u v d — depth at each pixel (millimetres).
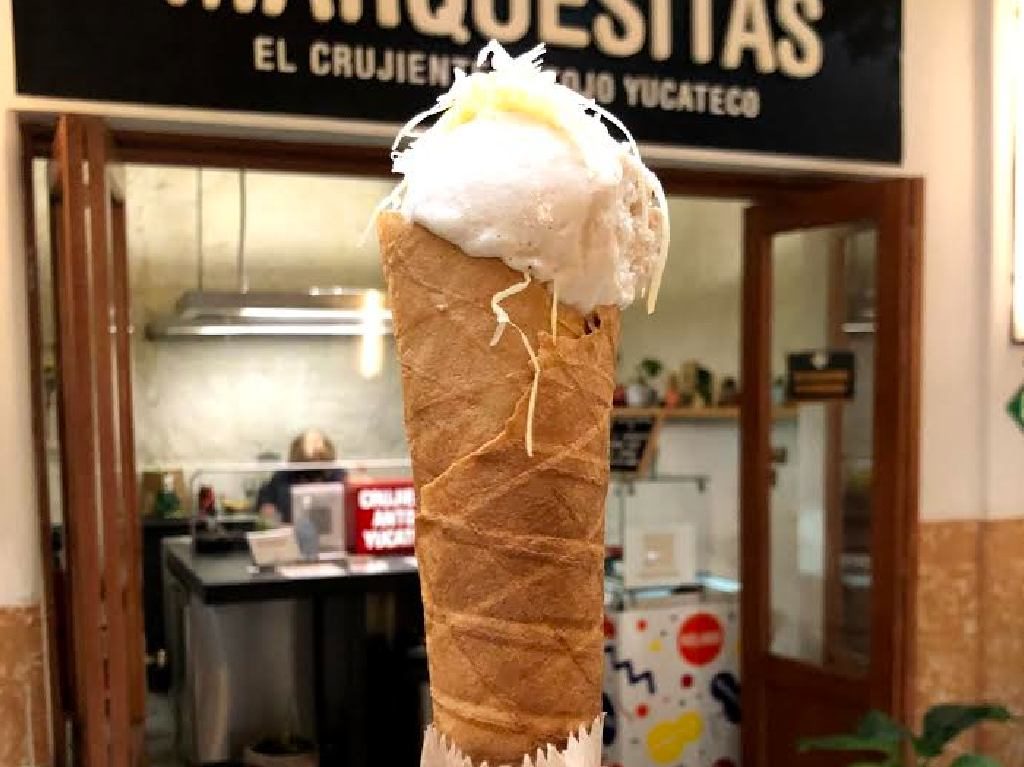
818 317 2803
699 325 4328
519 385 703
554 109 708
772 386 2855
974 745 2584
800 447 2945
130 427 2031
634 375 4652
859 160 2445
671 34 2221
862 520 2695
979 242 2584
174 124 1920
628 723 3193
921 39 2506
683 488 3707
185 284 4680
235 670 3605
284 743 3564
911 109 2502
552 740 734
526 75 727
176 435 4680
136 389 4613
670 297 4531
